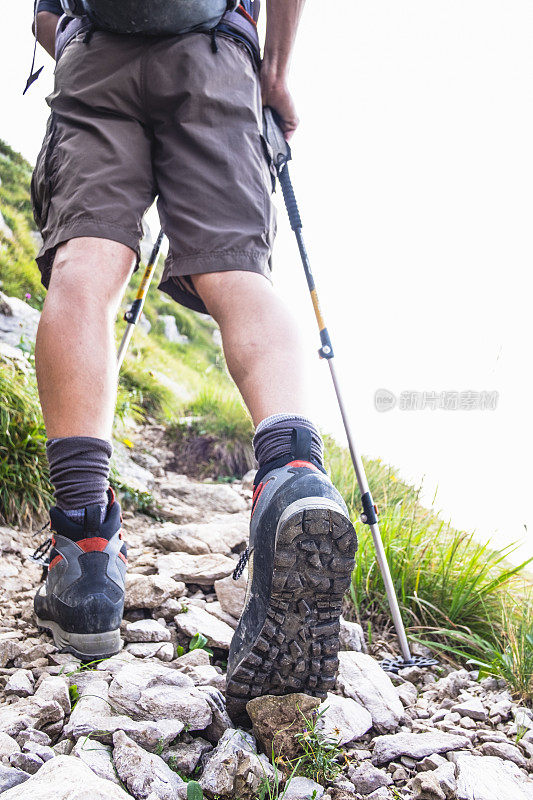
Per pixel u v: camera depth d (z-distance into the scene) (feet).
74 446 5.42
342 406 6.78
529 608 7.64
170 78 5.54
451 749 4.90
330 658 4.52
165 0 5.30
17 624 6.43
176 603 6.93
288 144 6.37
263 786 4.08
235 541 9.34
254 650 4.40
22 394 10.54
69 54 5.79
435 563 8.68
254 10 6.33
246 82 5.76
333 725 4.95
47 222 5.77
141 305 7.46
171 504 11.94
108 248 5.47
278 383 4.87
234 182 5.47
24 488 9.46
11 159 29.35
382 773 4.51
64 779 3.64
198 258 5.33
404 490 11.86
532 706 5.84
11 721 4.45
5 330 15.70
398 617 6.79
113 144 5.57
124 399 16.34
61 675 5.36
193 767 4.37
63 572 5.70
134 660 5.80
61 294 5.32
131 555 8.73
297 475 4.35
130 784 3.96
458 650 7.38
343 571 4.26
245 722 4.83
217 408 17.28
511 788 4.40
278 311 5.16
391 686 5.82
